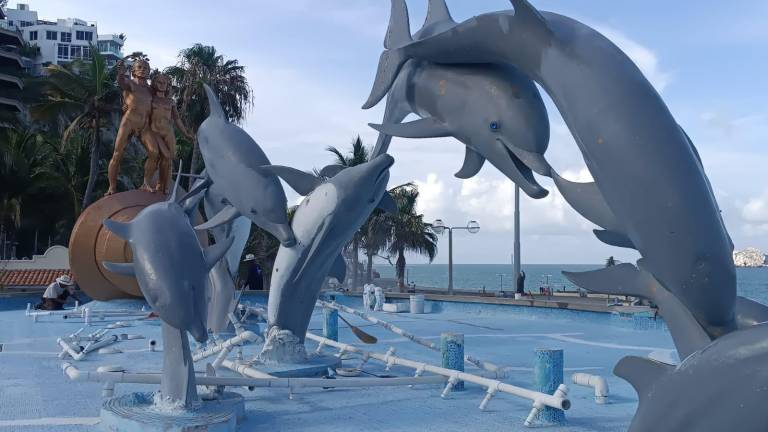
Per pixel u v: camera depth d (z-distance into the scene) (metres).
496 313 20.03
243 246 10.83
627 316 16.25
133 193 18.75
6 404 7.43
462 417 6.95
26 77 56.28
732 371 2.79
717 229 3.34
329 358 9.28
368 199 8.16
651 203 3.39
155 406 6.39
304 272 8.60
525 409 7.30
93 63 37.94
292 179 8.39
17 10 125.94
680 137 3.46
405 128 5.29
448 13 5.36
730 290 3.38
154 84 19.81
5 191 40.84
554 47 3.93
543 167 4.57
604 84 3.61
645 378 3.16
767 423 2.70
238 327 11.43
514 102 4.71
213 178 8.74
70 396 7.84
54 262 30.45
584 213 4.02
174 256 5.84
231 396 6.99
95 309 17.62
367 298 22.02
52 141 43.53
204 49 39.00
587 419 6.87
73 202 42.38
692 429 2.91
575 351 12.13
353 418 6.92
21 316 17.42
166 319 5.82
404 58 5.15
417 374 8.38
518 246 27.86
